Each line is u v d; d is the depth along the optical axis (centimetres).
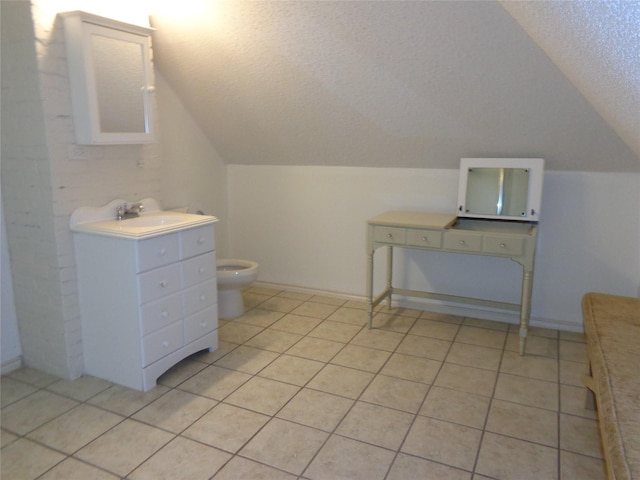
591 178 285
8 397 230
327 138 324
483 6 203
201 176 366
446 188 322
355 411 219
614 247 289
